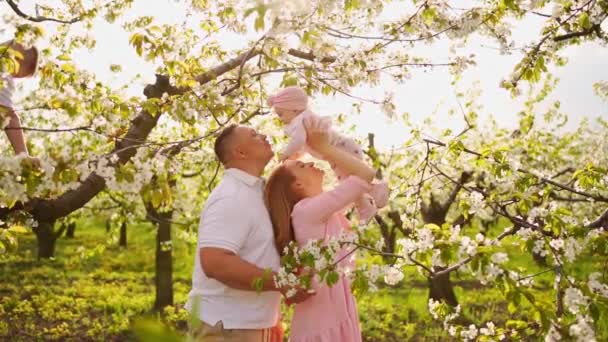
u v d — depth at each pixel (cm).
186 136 652
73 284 1812
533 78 466
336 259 358
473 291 1652
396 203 843
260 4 268
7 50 349
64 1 584
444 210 1145
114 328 1264
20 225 433
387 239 449
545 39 466
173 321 1281
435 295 1340
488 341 390
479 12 454
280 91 415
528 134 1141
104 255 2423
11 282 1812
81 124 407
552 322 300
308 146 394
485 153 433
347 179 366
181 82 475
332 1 420
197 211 1355
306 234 357
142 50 448
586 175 439
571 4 474
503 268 307
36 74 439
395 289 1702
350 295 373
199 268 363
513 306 306
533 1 446
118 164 337
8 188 319
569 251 349
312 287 358
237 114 525
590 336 290
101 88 443
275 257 361
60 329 1260
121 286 1811
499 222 2472
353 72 482
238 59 547
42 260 2161
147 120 467
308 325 362
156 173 354
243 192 363
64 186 326
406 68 495
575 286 316
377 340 1221
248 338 353
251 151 373
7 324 1316
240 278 339
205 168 1196
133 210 1274
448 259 312
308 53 527
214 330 349
